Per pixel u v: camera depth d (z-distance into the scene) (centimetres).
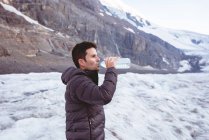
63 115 616
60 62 4384
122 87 949
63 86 998
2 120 572
